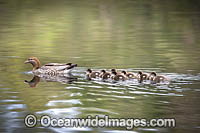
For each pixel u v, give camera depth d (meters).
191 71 47.03
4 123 28.20
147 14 122.00
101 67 50.88
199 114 29.94
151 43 71.94
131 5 147.62
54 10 132.62
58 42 74.69
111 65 52.06
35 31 88.88
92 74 45.75
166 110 30.92
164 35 82.31
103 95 35.81
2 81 42.44
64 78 44.66
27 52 63.47
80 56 59.72
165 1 159.12
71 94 36.28
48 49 66.75
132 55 59.81
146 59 56.06
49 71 47.47
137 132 26.64
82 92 37.09
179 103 32.78
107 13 125.00
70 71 47.69
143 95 35.66
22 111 30.84
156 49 65.19
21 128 27.27
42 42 74.38
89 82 42.09
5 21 105.88
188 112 30.44
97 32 88.00
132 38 78.56
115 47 67.88
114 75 43.69
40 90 38.06
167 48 66.19
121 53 61.69
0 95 35.88
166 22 104.31
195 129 26.98
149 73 46.22
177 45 69.25
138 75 43.78
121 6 144.50
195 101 33.34
